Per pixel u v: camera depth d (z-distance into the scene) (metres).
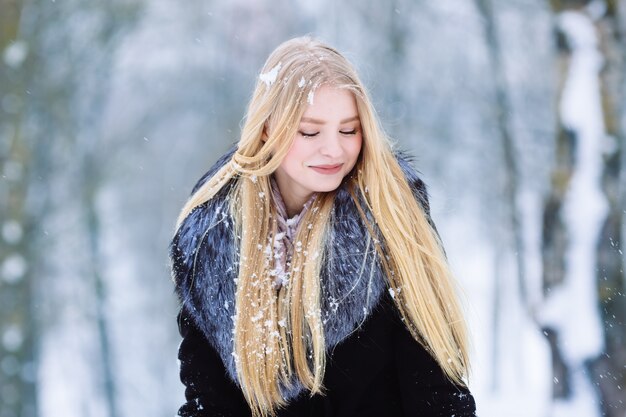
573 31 10.45
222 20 31.86
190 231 3.80
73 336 26.80
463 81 25.22
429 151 26.89
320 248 3.64
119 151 28.28
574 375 10.06
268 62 3.63
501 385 25.67
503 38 22.00
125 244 40.41
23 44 20.22
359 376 3.70
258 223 3.72
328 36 26.55
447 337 3.58
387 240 3.54
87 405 27.59
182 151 38.25
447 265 3.65
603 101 10.39
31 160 20.97
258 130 3.62
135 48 27.56
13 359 19.50
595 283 10.18
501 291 29.25
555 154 10.56
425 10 24.94
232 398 3.86
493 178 26.39
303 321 3.67
